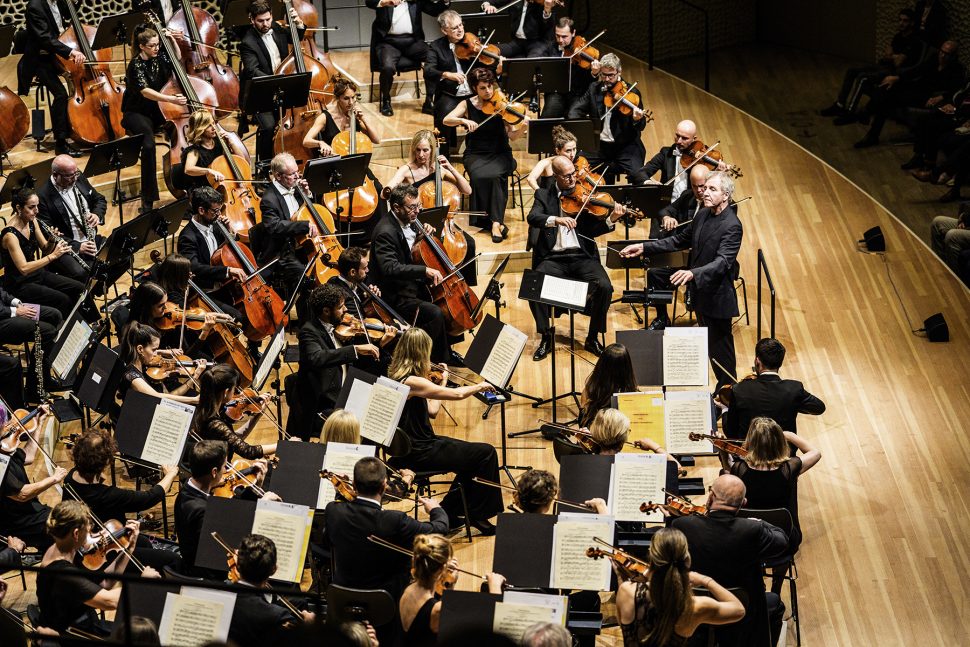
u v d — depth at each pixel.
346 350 12.30
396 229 14.55
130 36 19.19
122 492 10.42
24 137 18.44
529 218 15.27
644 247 14.44
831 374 15.14
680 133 15.91
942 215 19.14
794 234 18.27
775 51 25.45
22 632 6.66
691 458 12.59
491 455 11.92
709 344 14.12
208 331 13.11
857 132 21.69
